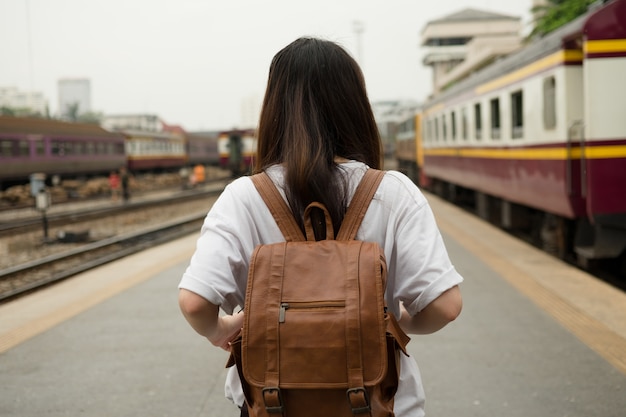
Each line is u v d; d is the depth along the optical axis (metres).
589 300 6.68
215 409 4.11
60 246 15.20
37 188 19.23
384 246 1.66
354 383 1.44
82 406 4.18
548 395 4.17
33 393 4.43
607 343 5.20
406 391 1.68
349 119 1.74
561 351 5.03
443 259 1.61
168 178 47.47
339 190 1.64
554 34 9.11
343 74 1.75
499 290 7.27
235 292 1.65
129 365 4.99
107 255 13.09
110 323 6.27
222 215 1.65
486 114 13.52
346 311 1.46
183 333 5.87
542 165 9.64
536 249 10.52
